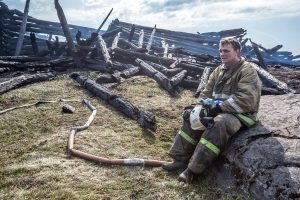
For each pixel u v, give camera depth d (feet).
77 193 10.23
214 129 10.85
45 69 31.60
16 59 34.27
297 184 9.07
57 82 26.53
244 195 10.13
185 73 27.94
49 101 20.74
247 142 11.36
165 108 20.22
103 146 14.14
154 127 16.34
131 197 10.20
